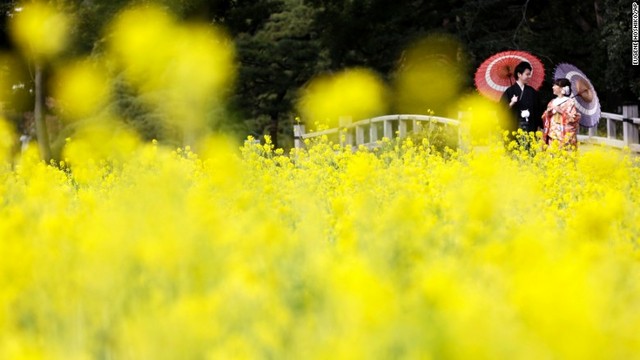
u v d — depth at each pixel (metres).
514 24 49.59
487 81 28.95
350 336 4.17
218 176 11.16
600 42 44.22
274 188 13.05
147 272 5.83
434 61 47.62
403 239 6.74
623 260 6.70
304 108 50.72
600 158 15.27
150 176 8.85
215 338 4.63
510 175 12.84
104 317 5.20
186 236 6.32
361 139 37.25
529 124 26.77
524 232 7.30
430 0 49.56
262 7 49.91
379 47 49.09
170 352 4.46
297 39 54.28
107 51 48.91
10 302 5.32
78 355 4.77
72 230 6.69
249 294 5.44
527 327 3.83
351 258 6.63
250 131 48.53
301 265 6.20
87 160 13.87
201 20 45.59
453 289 4.34
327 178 15.39
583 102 27.36
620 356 4.02
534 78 28.66
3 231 5.96
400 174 14.02
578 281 3.95
